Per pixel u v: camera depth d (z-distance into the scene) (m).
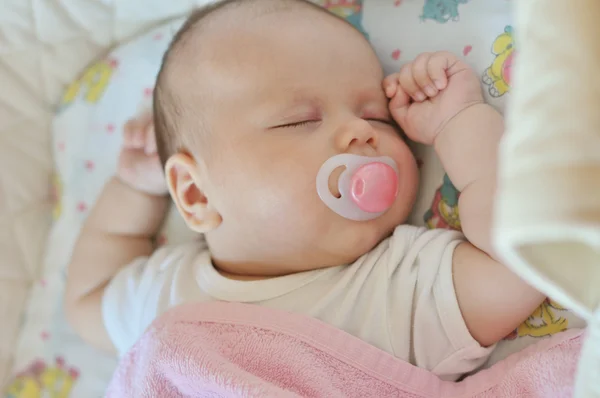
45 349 1.08
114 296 0.98
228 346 0.77
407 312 0.76
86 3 1.16
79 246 1.07
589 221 0.30
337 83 0.81
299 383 0.74
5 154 1.14
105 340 1.02
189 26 0.89
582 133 0.32
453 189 0.86
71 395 1.04
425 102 0.85
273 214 0.79
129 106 1.15
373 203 0.77
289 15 0.84
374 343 0.76
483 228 0.73
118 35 1.20
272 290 0.81
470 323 0.74
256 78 0.80
